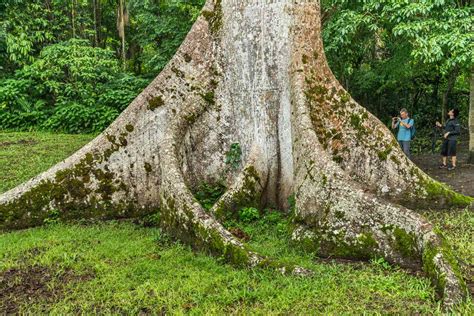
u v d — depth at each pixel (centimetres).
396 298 442
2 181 947
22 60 1767
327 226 566
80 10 2031
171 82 773
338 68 1545
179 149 734
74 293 473
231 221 666
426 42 962
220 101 772
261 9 741
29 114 1625
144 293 465
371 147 757
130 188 761
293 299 443
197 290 466
